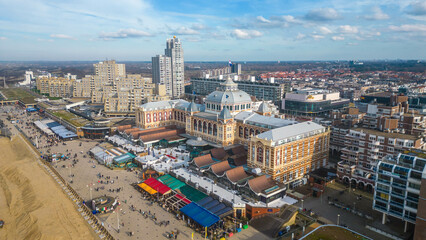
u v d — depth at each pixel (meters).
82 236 113.19
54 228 119.31
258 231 113.62
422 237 98.81
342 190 145.12
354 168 149.50
